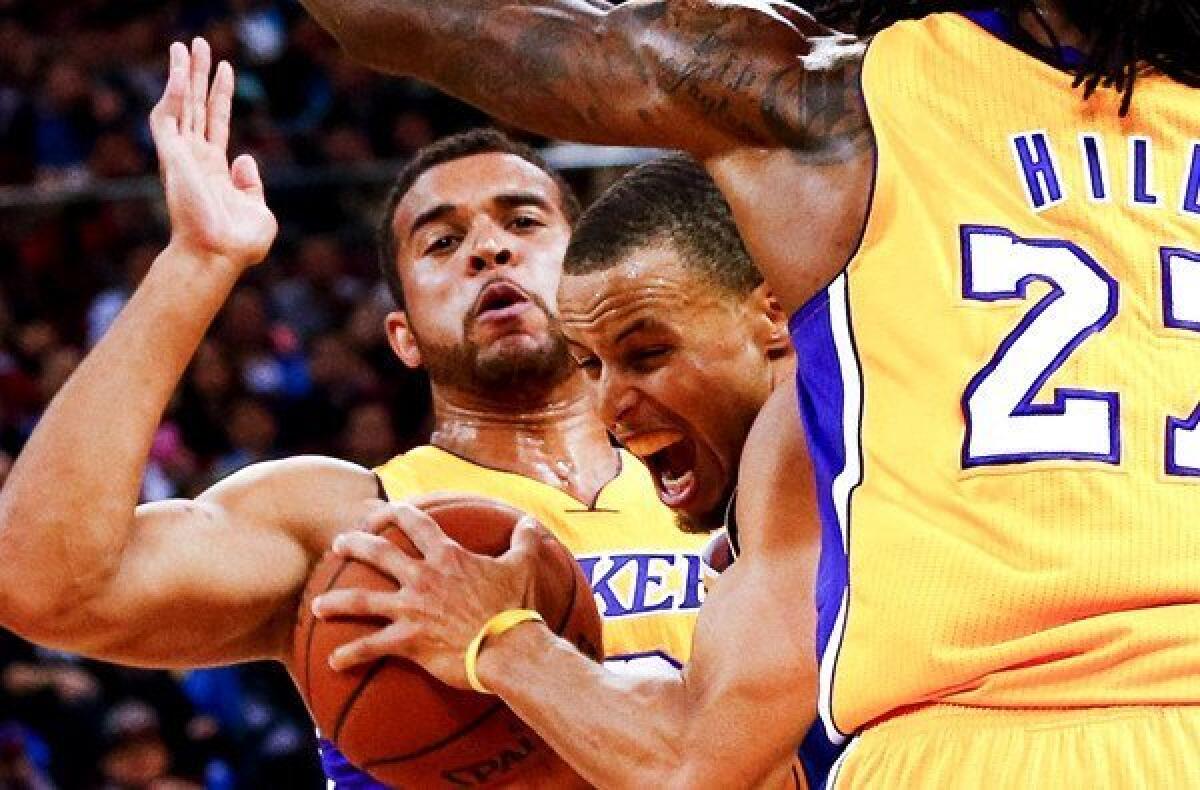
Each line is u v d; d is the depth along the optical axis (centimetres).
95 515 333
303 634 322
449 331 423
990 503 252
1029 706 249
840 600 258
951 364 254
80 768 888
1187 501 251
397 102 1467
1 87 1462
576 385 429
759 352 310
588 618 329
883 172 259
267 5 1567
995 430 252
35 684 899
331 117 1466
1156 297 258
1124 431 253
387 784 330
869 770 254
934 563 252
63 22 1558
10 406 1188
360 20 289
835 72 267
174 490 1106
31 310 1291
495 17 281
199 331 346
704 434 315
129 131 1439
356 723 316
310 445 1208
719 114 269
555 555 327
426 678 312
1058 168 262
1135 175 263
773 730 271
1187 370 256
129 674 916
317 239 1334
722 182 273
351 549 317
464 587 307
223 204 347
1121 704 246
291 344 1270
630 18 275
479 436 425
